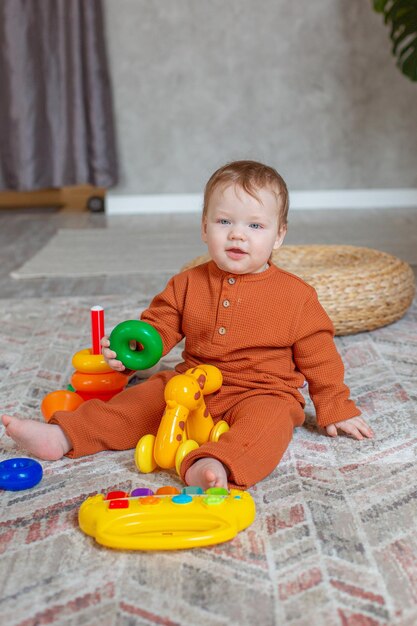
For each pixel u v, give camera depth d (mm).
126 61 3904
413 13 2945
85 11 3727
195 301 1278
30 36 3764
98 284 2467
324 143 4027
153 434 1261
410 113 3990
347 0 3840
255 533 982
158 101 3965
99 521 958
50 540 976
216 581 879
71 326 1979
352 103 3975
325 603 833
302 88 3953
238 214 1198
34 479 1117
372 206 4102
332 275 1807
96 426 1222
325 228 3428
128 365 1241
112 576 892
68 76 3789
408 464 1177
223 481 1040
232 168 1225
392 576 881
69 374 1620
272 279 1257
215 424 1215
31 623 810
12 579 890
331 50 3904
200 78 3938
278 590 859
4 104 3855
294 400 1241
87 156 3938
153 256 2887
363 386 1517
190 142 4027
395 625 796
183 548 943
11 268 2738
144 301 2232
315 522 1006
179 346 1797
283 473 1155
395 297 1855
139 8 3844
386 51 3904
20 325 1994
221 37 3887
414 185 4098
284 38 3893
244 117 3990
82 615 822
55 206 4391
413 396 1459
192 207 4102
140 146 4027
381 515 1022
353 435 1261
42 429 1192
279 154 4043
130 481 1141
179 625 803
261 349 1254
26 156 3889
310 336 1265
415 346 1760
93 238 3303
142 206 4105
